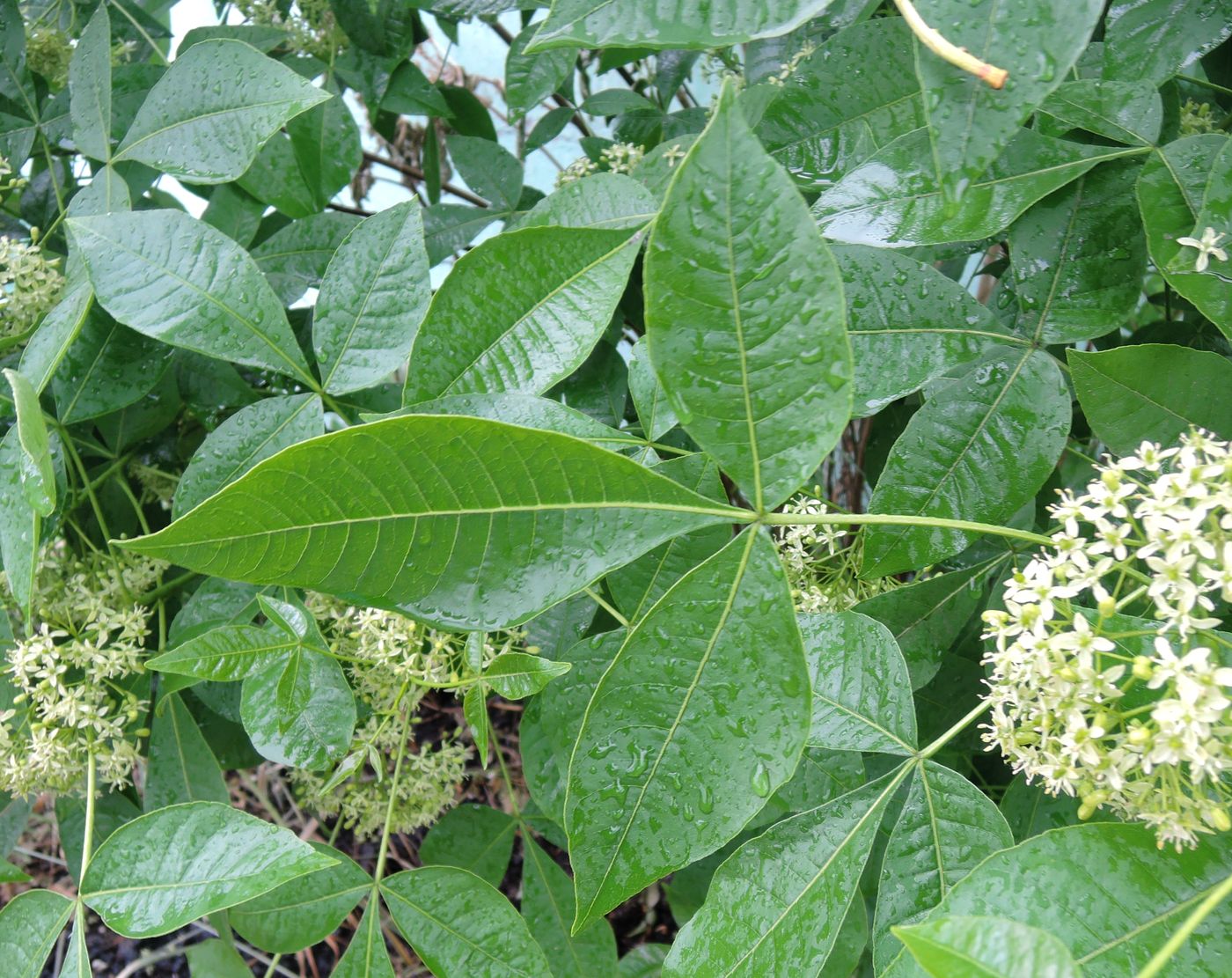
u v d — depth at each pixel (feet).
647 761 0.66
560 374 0.87
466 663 1.04
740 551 0.65
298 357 1.05
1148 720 0.79
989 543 1.27
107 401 1.30
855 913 1.11
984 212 0.91
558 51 1.39
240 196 1.60
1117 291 0.94
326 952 2.38
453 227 1.70
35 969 0.93
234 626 0.98
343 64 1.76
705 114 1.68
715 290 0.60
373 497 0.61
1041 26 0.57
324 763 0.99
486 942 1.10
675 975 0.79
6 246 1.29
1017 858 0.66
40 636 1.27
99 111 1.22
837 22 1.22
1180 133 1.19
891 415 1.55
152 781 1.45
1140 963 0.62
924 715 1.42
